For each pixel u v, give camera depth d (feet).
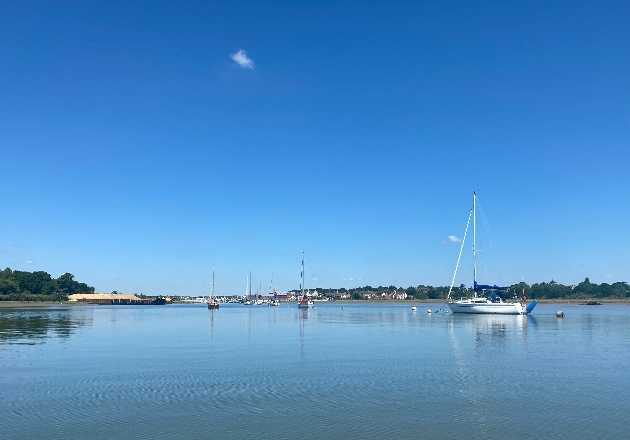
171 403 94.79
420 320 359.25
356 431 78.43
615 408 91.25
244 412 88.69
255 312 576.61
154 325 313.94
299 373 125.08
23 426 80.84
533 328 276.21
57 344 191.52
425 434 77.10
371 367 134.31
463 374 123.75
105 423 82.38
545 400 97.09
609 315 458.50
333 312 565.94
